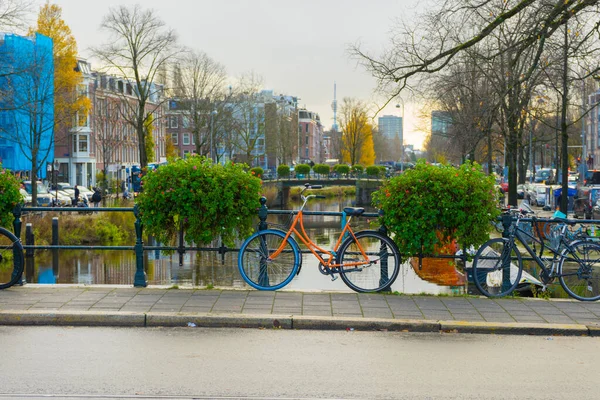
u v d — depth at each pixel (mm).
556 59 16781
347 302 8039
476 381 5500
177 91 49812
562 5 12398
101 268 22094
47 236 27297
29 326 7137
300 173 79812
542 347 6652
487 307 8000
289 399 4977
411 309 7770
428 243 8742
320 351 6352
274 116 84625
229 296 8227
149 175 8984
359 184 76000
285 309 7605
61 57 41812
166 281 18297
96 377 5422
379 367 5859
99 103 62594
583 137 43188
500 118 26469
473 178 8781
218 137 66188
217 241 9328
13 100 33250
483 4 13781
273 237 8812
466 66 20531
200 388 5191
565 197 21750
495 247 8859
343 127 102312
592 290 8906
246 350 6340
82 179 67062
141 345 6445
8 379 5336
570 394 5199
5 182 9008
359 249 8781
